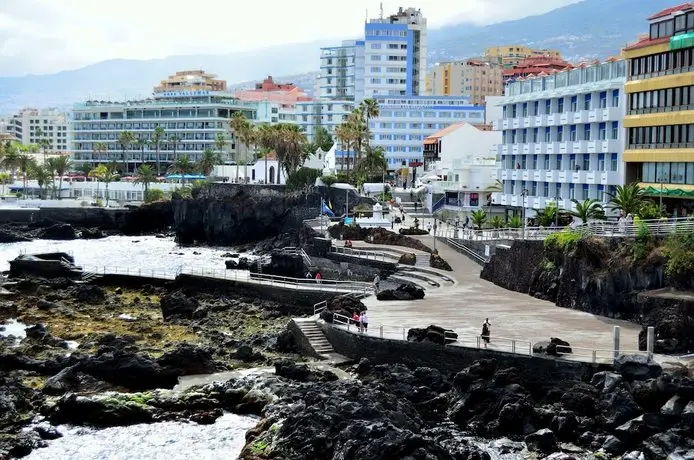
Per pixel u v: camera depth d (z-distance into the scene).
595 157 103.62
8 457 48.12
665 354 53.47
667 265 61.72
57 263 109.25
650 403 46.03
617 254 66.69
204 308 87.94
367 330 63.28
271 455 44.22
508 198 126.06
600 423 46.47
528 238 85.81
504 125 126.94
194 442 50.47
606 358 52.00
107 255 151.12
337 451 42.50
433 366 57.78
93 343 72.50
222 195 180.75
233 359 67.62
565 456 43.16
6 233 173.88
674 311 56.62
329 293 87.06
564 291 72.19
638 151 93.88
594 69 104.62
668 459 40.94
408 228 125.44
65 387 58.28
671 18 89.75
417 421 48.47
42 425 52.44
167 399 55.69
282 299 90.44
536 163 119.25
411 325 64.19
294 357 66.69
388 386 53.88
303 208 166.00
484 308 71.19
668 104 89.50
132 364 60.09
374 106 198.88
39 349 71.25
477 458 43.12
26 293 98.50
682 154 86.56
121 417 53.69
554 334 59.62
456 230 114.06
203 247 170.50
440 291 81.25
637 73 95.44
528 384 52.81
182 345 65.00
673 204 90.06
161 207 196.75
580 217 85.25
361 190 179.38
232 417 54.66
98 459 48.22
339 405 47.16
